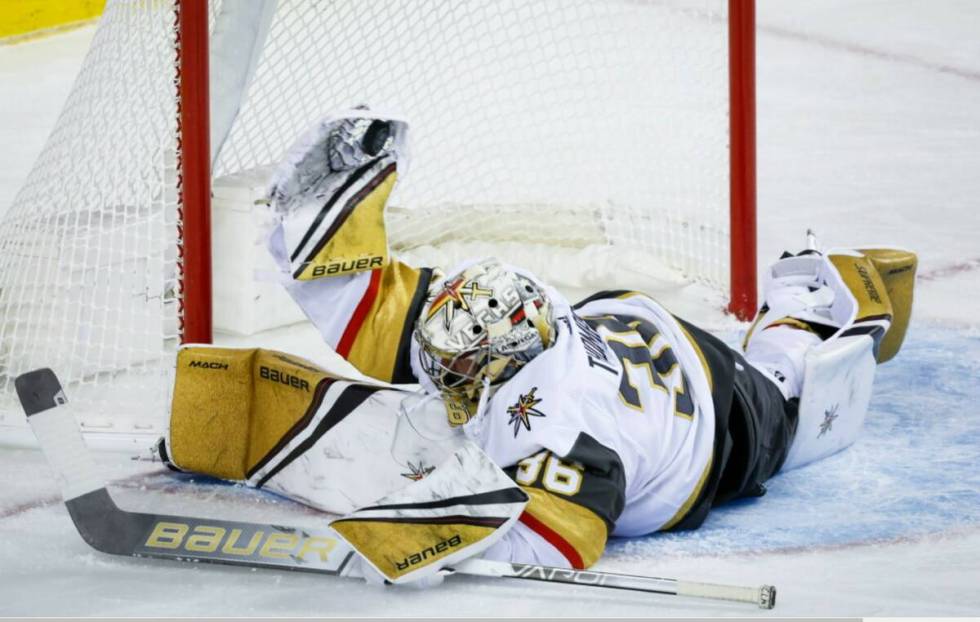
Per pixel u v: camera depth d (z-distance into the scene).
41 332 14.24
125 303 14.64
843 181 20.86
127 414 13.45
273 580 9.91
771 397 11.69
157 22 13.49
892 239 18.52
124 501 11.66
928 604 9.38
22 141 22.44
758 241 18.55
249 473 11.90
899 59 26.23
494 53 22.23
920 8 28.89
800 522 11.05
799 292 13.59
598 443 9.61
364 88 17.14
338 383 11.37
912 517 11.09
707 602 9.43
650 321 11.15
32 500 11.80
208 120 12.98
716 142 17.69
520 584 9.77
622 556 10.34
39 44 26.81
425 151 18.16
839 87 25.09
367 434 11.20
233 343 15.09
